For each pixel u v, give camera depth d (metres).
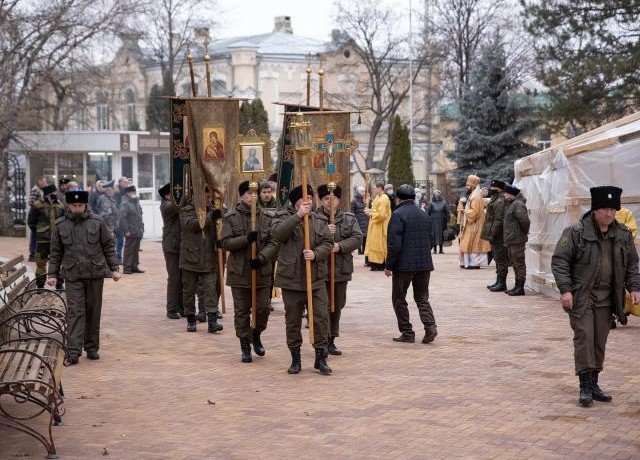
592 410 8.67
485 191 24.09
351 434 7.92
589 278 8.74
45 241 17.92
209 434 7.98
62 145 32.78
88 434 8.02
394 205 25.31
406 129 44.59
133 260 22.22
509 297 17.50
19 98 34.25
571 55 33.44
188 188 13.49
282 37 67.75
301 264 10.34
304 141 10.34
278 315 15.07
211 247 13.37
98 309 11.33
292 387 9.79
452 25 51.25
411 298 17.48
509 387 9.68
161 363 11.16
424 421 8.33
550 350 11.82
